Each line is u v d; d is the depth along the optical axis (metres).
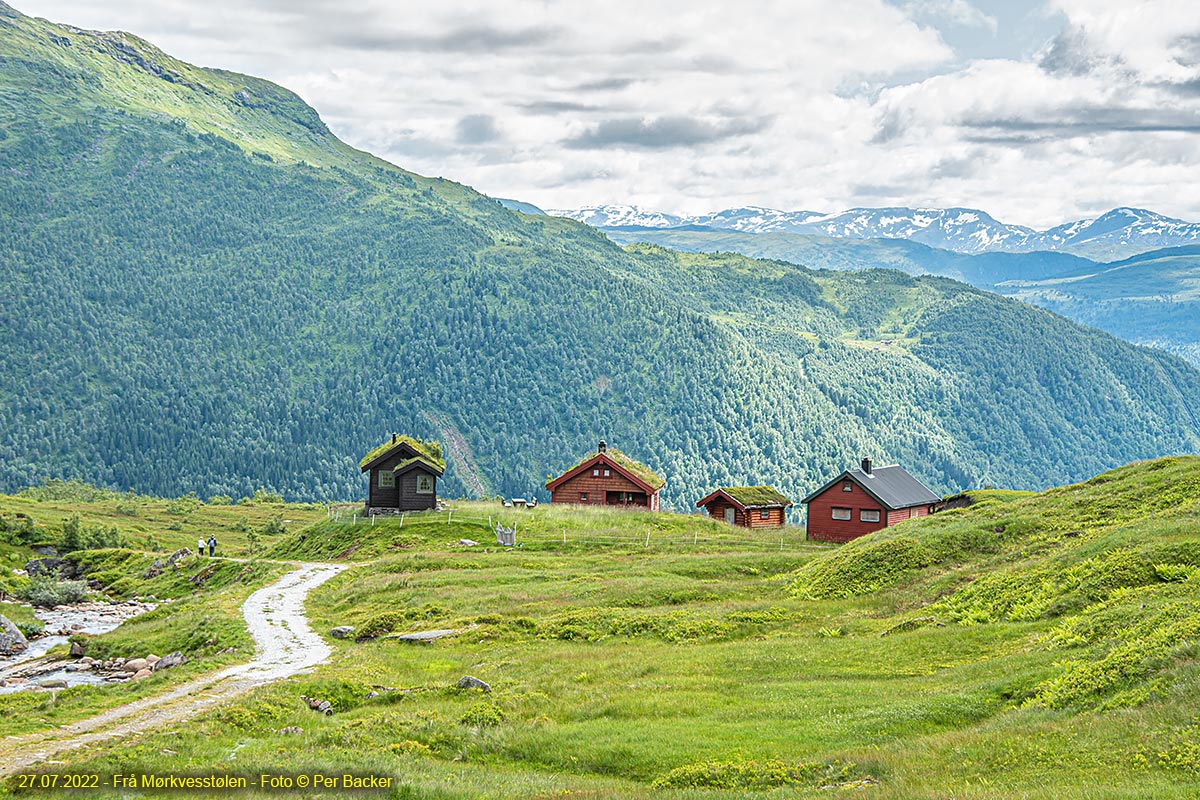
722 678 39.06
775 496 118.94
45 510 167.00
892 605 53.75
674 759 29.12
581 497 122.25
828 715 32.12
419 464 103.81
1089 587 43.25
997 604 46.84
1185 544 44.38
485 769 29.75
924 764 25.97
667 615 53.50
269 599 69.81
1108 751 24.27
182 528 169.25
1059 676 31.42
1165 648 29.55
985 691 32.41
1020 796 21.67
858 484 96.88
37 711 39.28
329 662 47.75
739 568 71.25
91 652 61.53
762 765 27.47
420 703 38.19
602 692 37.88
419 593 65.06
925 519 72.88
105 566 108.50
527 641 51.09
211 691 41.41
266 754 31.20
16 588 87.75
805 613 53.69
